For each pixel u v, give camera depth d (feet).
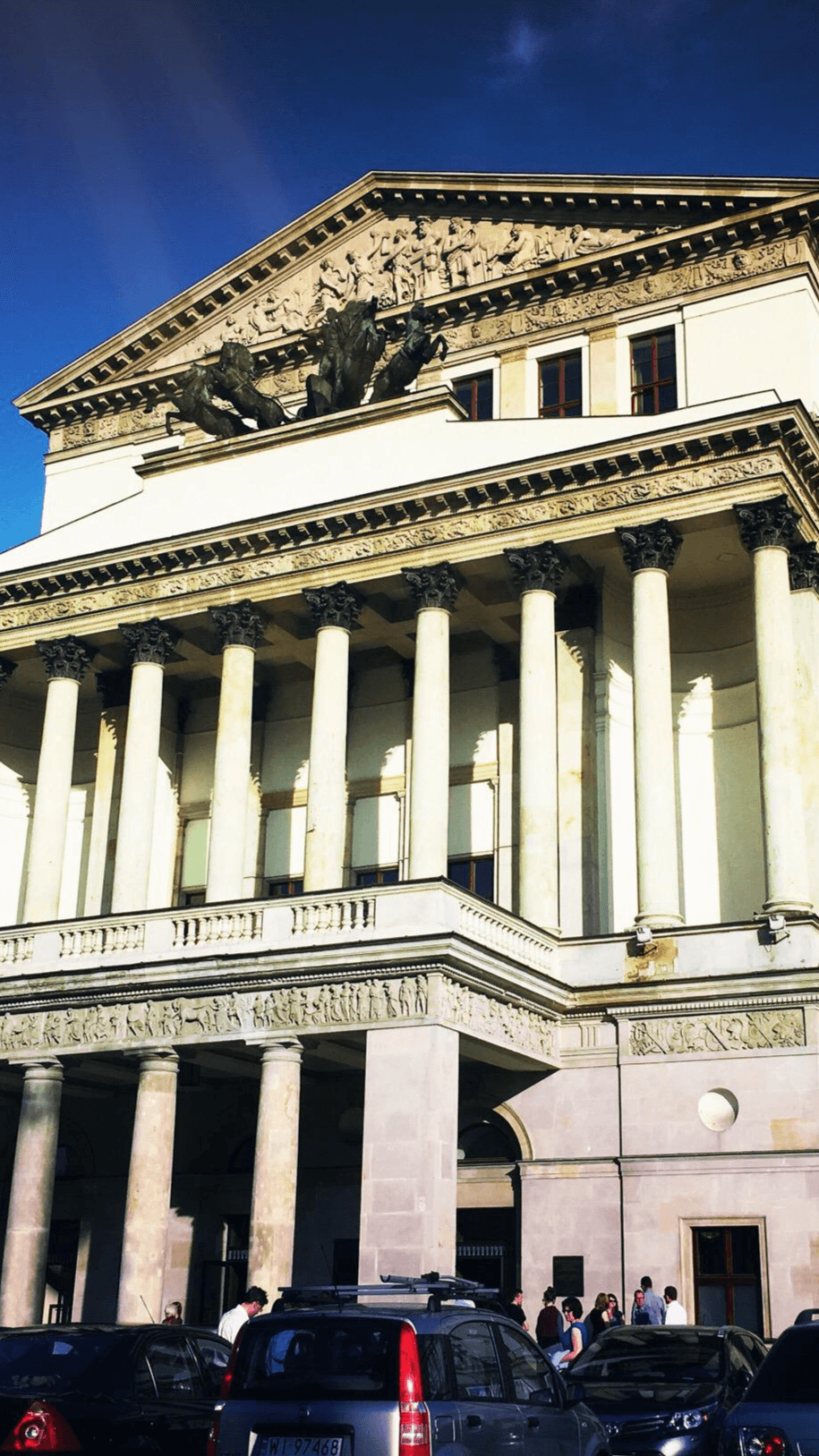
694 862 164.66
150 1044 137.08
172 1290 156.76
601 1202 137.59
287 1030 130.31
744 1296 130.41
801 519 154.30
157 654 174.70
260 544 169.48
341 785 159.94
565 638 163.53
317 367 200.03
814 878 145.79
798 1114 131.54
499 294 188.03
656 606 150.61
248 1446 53.21
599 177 184.03
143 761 170.91
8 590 181.88
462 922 130.52
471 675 179.01
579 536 155.43
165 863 188.24
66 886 193.36
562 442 159.63
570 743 159.12
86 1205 164.45
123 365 217.97
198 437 209.15
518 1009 136.98
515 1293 119.14
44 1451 58.44
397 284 196.54
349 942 128.06
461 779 175.42
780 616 145.07
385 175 197.16
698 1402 77.36
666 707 148.05
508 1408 57.98
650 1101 138.00
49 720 177.78
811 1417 49.80
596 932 153.48
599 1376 82.12
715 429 149.38
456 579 161.48
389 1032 125.08
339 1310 55.98
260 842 186.19
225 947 137.28
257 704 191.31
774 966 135.95
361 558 164.66
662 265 181.06
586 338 183.42
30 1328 67.00
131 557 175.01
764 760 141.79
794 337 171.83
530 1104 143.13
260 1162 127.95
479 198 192.65
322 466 172.45
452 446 165.48
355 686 186.19
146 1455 62.13
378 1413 52.01
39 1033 144.15
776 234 176.04
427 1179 119.34
